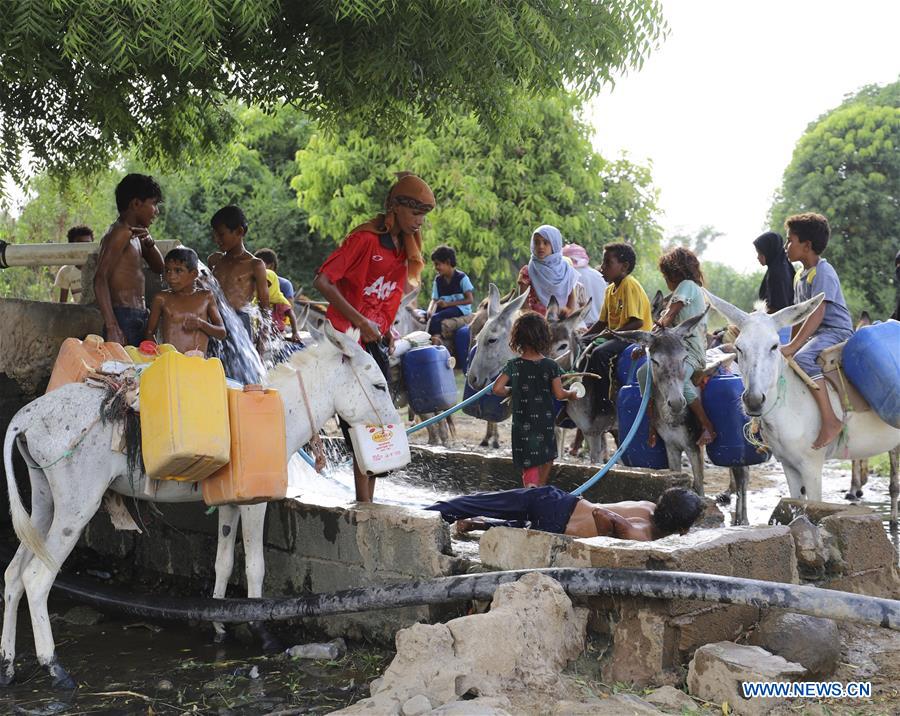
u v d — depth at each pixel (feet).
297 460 26.86
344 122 28.14
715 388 25.71
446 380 38.60
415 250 22.77
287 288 44.09
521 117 26.66
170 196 83.82
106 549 27.45
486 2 20.24
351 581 20.47
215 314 23.21
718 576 15.43
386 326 23.31
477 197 72.33
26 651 20.15
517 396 23.57
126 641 20.86
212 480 18.24
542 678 15.29
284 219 85.40
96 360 19.74
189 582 24.75
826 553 19.61
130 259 24.82
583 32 21.62
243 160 86.17
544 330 23.58
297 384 20.42
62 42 17.78
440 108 26.05
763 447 25.05
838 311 25.46
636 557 16.60
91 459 18.60
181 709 16.67
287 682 17.89
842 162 90.53
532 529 19.25
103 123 28.19
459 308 46.70
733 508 33.17
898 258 32.12
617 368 30.73
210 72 24.89
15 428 18.34
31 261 30.91
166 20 17.12
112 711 16.63
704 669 15.39
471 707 13.50
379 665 18.61
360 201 71.82
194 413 17.22
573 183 75.36
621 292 31.09
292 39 22.95
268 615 18.90
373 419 21.12
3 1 17.39
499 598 16.20
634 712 14.15
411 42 21.15
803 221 25.76
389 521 19.62
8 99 28.43
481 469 27.84
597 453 32.17
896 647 18.53
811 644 16.80
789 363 24.07
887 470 42.37
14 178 31.37
